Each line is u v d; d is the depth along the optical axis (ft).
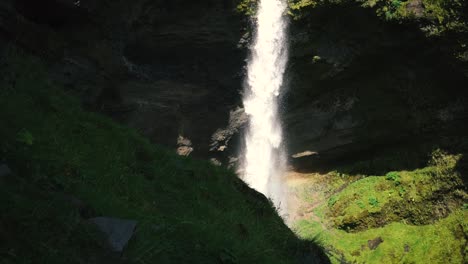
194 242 13.62
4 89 17.46
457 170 68.90
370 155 80.59
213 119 73.56
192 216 16.47
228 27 67.21
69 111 19.54
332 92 77.00
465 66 64.90
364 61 71.72
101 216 12.50
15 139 14.10
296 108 79.36
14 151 13.48
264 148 80.12
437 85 70.33
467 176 68.18
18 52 23.35
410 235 66.18
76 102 21.67
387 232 67.36
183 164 21.18
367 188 73.97
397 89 73.51
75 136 17.65
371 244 66.33
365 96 76.13
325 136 80.33
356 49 70.38
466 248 58.59
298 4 68.90
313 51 72.08
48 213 11.12
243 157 78.74
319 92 77.20
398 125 75.97
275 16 69.97
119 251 11.27
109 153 17.89
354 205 71.97
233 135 76.38
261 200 23.49
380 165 77.41
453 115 71.10
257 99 75.61
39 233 10.43
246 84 73.51
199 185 19.86
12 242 9.81
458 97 69.87
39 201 11.40
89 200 13.12
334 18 68.69
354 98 76.74
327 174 81.82
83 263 10.47
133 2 52.65
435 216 68.08
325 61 72.13
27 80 19.79
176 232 13.69
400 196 70.69
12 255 9.50
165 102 65.36
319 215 74.49
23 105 16.88
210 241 14.03
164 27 62.18
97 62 49.34
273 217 21.88
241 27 68.13
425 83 70.95
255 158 79.77
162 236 13.04
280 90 76.89
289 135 81.35
